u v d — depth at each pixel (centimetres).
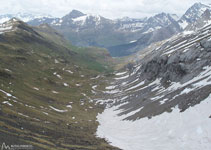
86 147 5978
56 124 8588
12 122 6462
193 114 6675
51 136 6431
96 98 18525
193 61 11969
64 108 13338
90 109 14562
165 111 8238
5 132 5119
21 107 9606
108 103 16038
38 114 9444
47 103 13200
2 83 13362
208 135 5375
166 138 6481
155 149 6034
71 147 5634
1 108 7825
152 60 18650
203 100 6981
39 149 4609
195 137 5650
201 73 9981
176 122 6962
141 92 14738
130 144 6825
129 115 10819
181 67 12188
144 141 6856
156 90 12925
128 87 19425
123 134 8169
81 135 7688
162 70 15600
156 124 7762
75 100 16962
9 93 11538
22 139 5047
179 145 5731
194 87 8594
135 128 8481
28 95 13312
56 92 18300
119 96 16975
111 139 7688
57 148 5162
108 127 9762
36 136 5869
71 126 9044
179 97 8662
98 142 7006
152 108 9594
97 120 11512
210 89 7238
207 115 6122
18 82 16025
